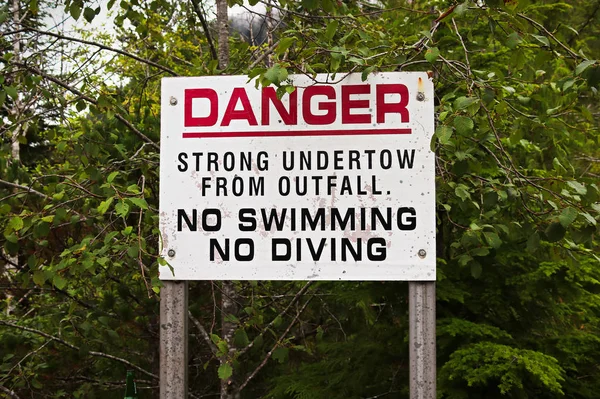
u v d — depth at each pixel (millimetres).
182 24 5051
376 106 2455
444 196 3961
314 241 2426
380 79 2463
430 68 3789
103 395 5969
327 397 5258
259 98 2500
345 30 3791
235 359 3020
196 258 2459
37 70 3457
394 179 2422
